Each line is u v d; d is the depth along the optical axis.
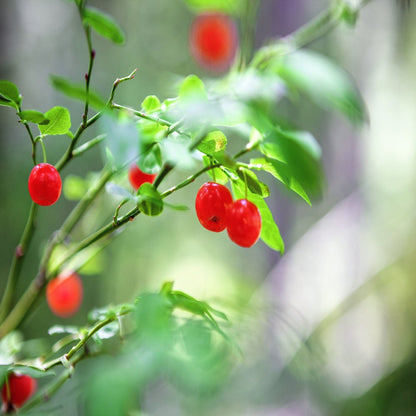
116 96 1.32
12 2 1.04
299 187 0.41
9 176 0.97
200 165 0.57
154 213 0.42
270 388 0.75
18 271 0.46
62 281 0.47
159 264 1.71
